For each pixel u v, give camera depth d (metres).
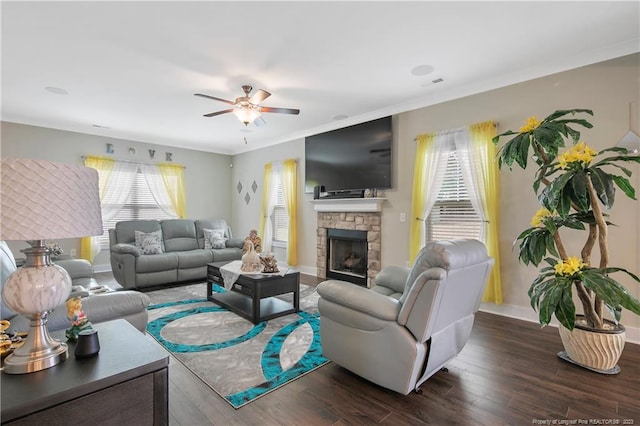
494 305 3.51
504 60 3.04
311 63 3.10
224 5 2.23
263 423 1.70
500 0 2.18
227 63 3.10
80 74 3.34
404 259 4.32
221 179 7.48
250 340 2.76
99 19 2.38
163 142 6.52
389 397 1.94
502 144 3.45
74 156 5.52
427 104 4.05
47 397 0.95
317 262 5.53
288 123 5.17
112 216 5.91
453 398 1.93
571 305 2.06
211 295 3.97
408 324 1.81
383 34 2.60
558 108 3.12
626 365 2.35
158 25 2.47
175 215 6.69
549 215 2.42
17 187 0.98
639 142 2.71
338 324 2.14
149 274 4.47
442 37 2.64
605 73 2.87
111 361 1.17
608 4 2.22
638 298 2.73
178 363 2.35
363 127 4.70
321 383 2.09
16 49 2.83
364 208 4.67
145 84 3.60
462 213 3.80
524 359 2.44
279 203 6.40
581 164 2.16
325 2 2.20
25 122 5.02
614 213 2.84
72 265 3.33
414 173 4.11
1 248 1.93
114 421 1.09
